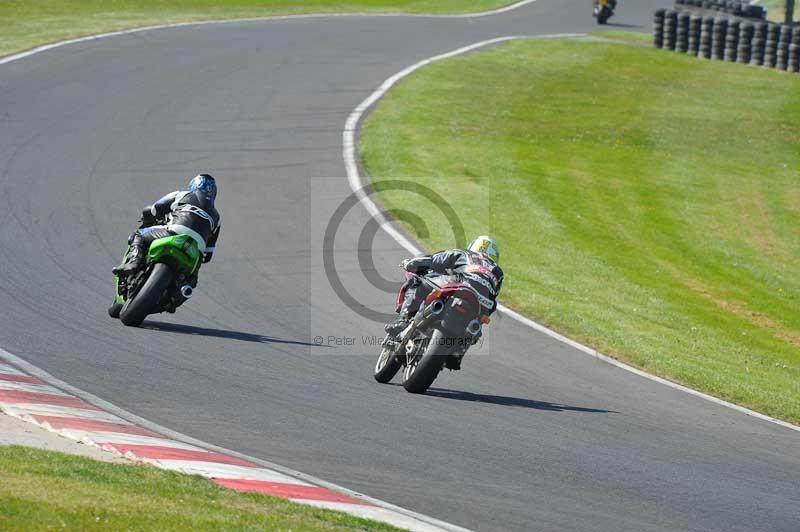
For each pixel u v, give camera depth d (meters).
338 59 114.56
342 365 37.97
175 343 37.66
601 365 42.91
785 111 117.94
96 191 61.62
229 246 54.16
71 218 55.75
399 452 28.03
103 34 114.00
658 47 151.12
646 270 65.31
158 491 20.16
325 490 23.34
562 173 83.19
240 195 64.25
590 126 100.81
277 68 106.50
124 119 80.38
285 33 128.50
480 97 104.88
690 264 69.19
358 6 164.88
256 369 35.62
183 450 24.83
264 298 46.47
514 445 30.06
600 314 52.12
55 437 24.05
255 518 19.16
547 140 93.12
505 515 23.52
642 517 24.70
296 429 29.19
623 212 76.75
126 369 33.44
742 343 54.38
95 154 70.00
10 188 59.94
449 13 170.75
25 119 77.06
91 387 30.86
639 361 44.31
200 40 117.31
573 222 71.75
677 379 42.75
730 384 43.09
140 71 97.94
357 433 29.45
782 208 85.12
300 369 36.56
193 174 67.88
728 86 128.88
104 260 49.31
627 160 91.19
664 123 106.19
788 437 36.19
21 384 29.30
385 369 36.12
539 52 135.38
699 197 84.50
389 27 143.50
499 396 36.47
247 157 73.38
